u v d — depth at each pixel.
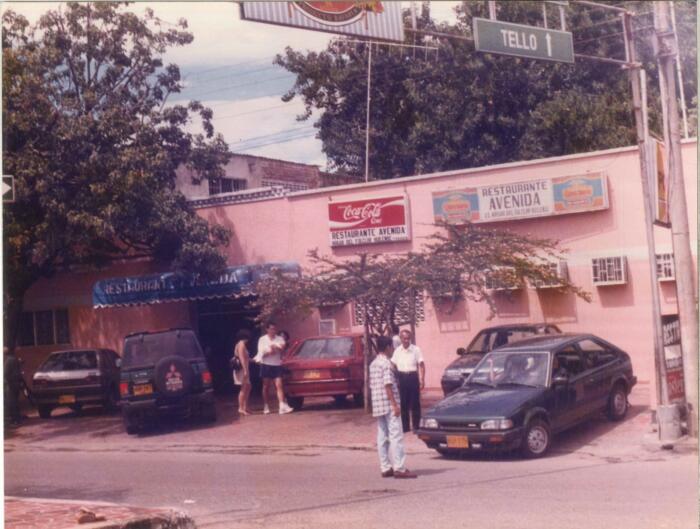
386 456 12.15
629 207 20.61
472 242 17.98
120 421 20.36
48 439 18.55
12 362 21.05
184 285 23.70
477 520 9.11
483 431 13.05
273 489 11.70
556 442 14.41
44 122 19.97
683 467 11.84
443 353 22.47
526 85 30.89
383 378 12.08
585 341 15.30
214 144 24.23
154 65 22.62
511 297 21.69
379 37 12.32
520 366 14.27
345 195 23.69
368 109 28.98
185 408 18.28
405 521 9.27
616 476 11.36
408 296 18.09
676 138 14.16
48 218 20.22
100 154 20.58
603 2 30.73
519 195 21.50
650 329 20.41
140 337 18.64
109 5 21.73
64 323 27.31
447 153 31.06
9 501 10.38
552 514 9.20
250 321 25.55
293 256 24.30
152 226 21.64
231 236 24.95
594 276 20.80
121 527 8.71
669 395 13.73
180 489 12.05
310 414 19.12
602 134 29.53
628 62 14.05
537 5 30.47
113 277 26.44
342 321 23.69
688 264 14.07
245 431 17.59
